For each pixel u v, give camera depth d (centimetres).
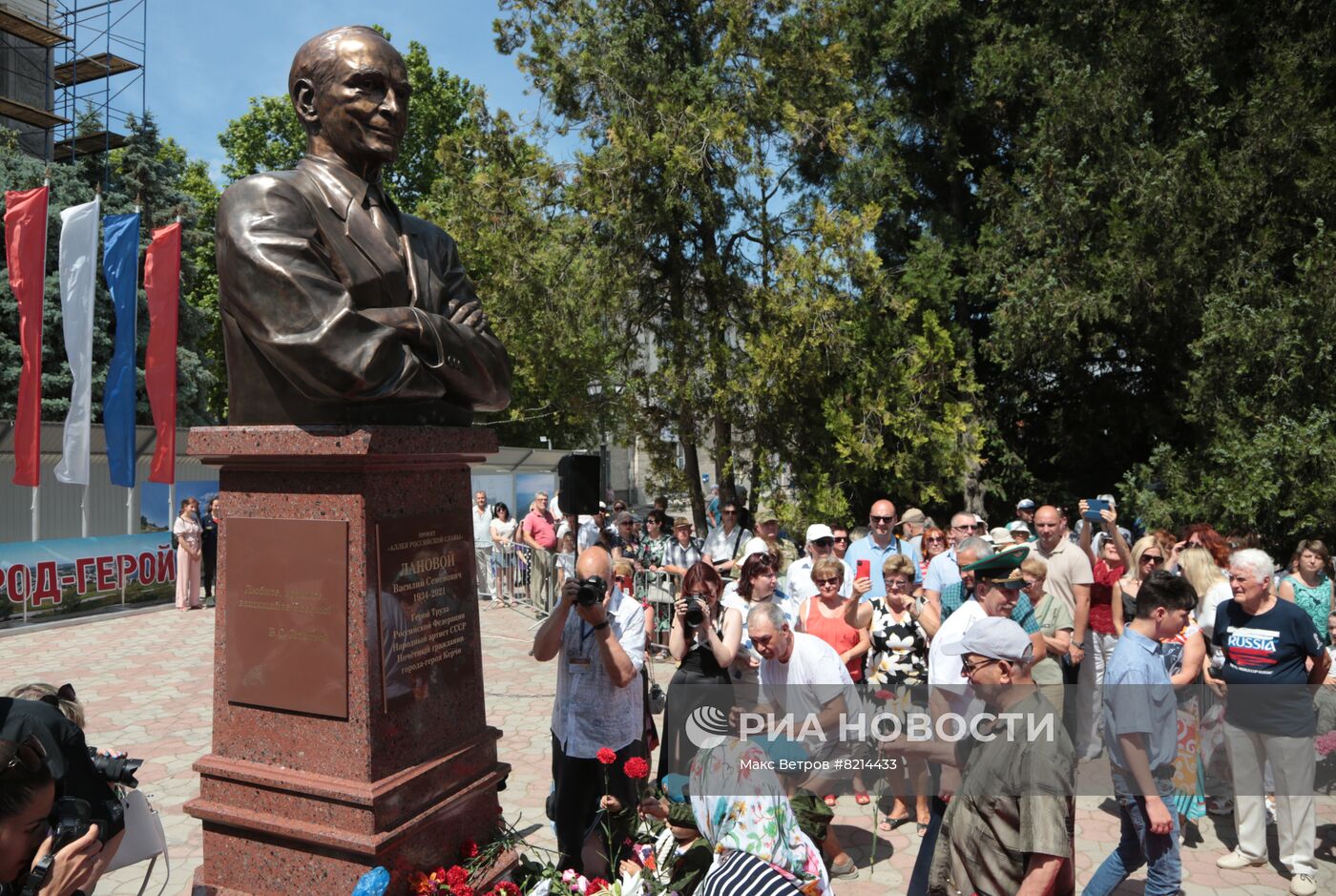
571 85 1756
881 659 620
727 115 1586
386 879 343
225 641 391
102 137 3083
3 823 271
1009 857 327
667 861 414
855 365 1745
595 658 477
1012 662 332
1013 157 1900
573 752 475
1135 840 450
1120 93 1625
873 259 1650
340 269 378
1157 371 1869
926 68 1945
